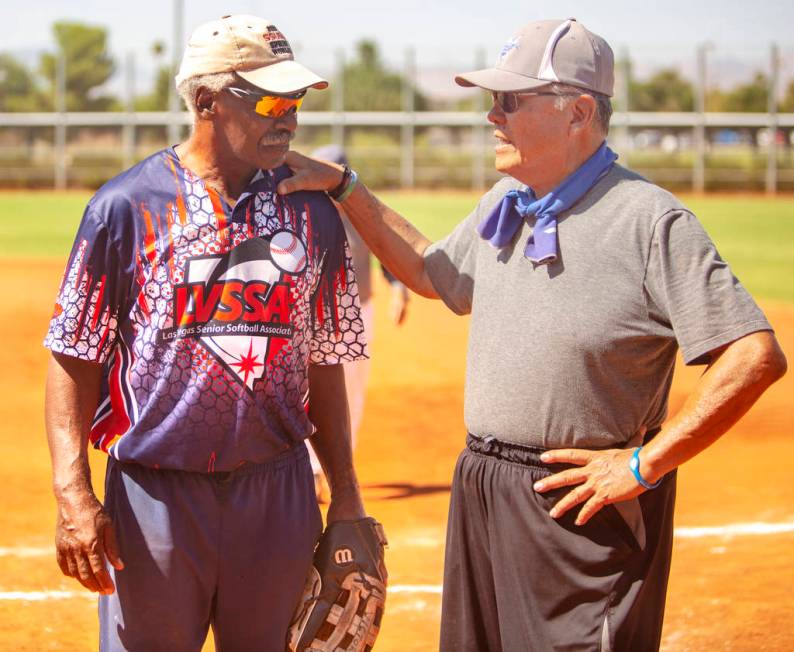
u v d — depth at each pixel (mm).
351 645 3301
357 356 3395
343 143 45312
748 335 3023
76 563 3014
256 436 3070
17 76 50625
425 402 10102
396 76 46062
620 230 3152
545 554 3273
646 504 3283
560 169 3266
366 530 3404
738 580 5336
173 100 46281
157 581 3066
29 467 7746
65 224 29609
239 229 3055
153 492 3059
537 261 3205
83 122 46375
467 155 45219
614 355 3164
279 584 3184
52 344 3027
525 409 3258
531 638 3316
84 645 4641
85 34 58156
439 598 5180
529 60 3230
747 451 8188
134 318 3045
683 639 4641
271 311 3066
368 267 6582
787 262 21281
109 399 3176
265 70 3037
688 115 44031
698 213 33844
